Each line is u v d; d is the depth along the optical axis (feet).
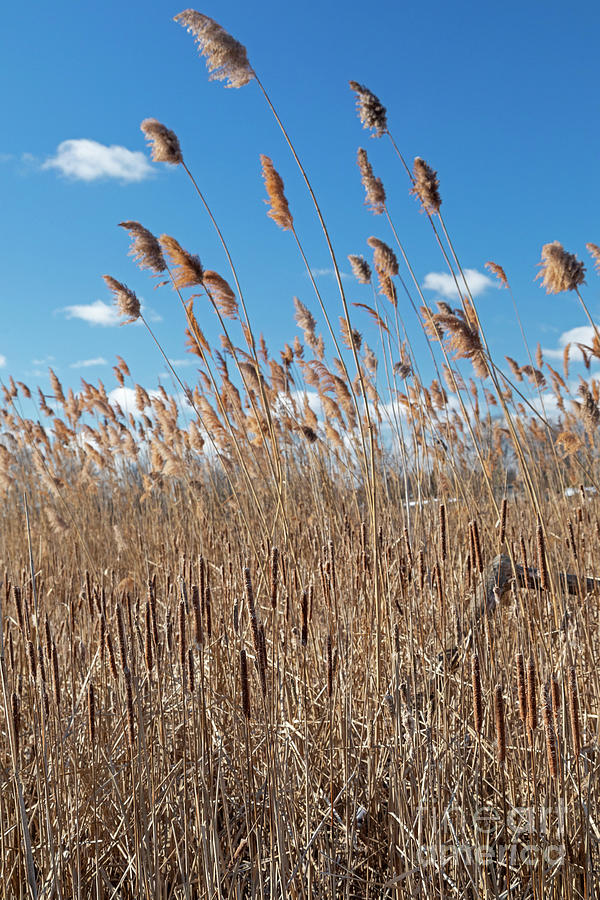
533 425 26.91
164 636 11.08
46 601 14.58
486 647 10.02
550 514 17.63
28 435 28.73
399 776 9.11
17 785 8.07
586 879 7.77
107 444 33.50
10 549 24.00
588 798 7.95
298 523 17.26
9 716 8.12
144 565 18.97
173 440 26.94
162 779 9.70
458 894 8.34
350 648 11.30
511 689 10.21
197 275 13.53
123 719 10.86
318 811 9.98
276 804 8.18
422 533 14.29
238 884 7.95
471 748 9.84
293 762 10.07
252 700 10.29
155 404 29.04
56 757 9.20
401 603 12.36
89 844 9.75
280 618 11.08
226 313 14.07
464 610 11.03
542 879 7.89
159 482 27.17
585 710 9.93
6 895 9.02
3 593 13.61
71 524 22.04
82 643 12.14
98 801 10.00
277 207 13.34
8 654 11.23
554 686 7.55
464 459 22.86
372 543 11.60
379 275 17.71
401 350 20.36
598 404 17.90
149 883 8.43
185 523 23.22
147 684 9.75
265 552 12.05
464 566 13.05
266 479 17.48
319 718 11.18
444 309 17.53
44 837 9.48
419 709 10.52
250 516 16.55
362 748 10.87
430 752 8.80
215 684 11.61
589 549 15.57
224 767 10.50
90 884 9.40
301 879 8.32
